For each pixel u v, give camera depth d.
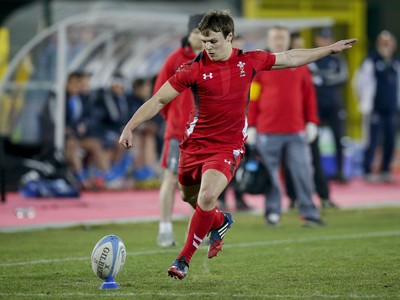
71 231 39.16
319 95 59.31
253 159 40.88
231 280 26.84
